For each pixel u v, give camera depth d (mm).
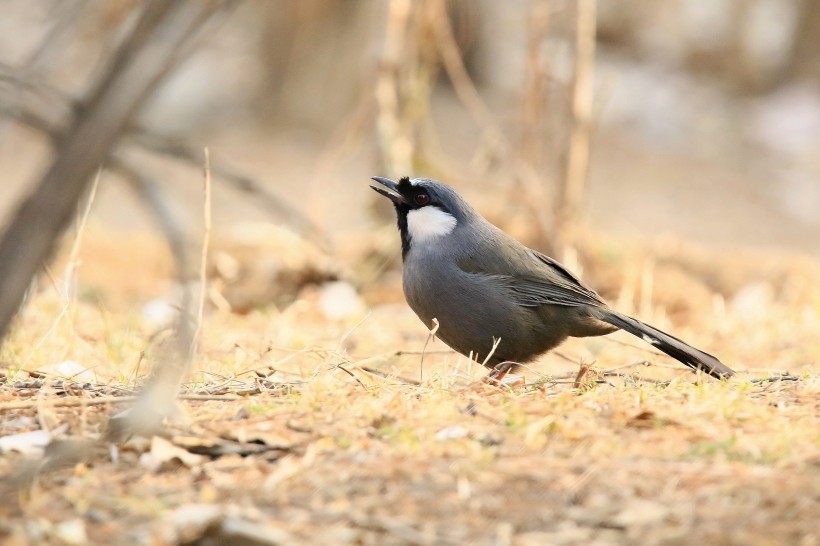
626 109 33906
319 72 31812
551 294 10805
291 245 18766
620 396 8320
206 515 5719
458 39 28750
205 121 31297
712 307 18250
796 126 33875
